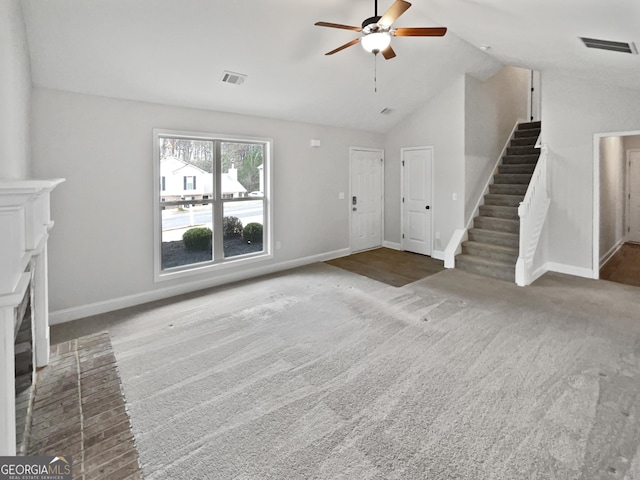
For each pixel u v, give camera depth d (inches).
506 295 161.5
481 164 230.4
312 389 92.0
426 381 94.8
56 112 129.6
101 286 145.3
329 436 75.2
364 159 252.1
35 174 126.4
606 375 96.3
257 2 116.6
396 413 82.1
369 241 262.4
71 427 78.4
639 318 133.9
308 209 219.6
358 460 68.6
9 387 49.5
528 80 276.7
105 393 91.0
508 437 73.9
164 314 143.5
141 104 149.3
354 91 190.7
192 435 76.2
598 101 176.2
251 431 77.1
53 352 112.3
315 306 150.8
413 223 250.5
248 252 198.1
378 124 243.4
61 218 133.9
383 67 175.8
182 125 161.8
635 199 273.1
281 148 201.5
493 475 64.5
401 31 112.5
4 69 75.7
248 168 193.3
